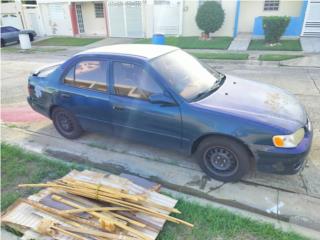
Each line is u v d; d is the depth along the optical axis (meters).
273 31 13.07
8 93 8.01
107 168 4.14
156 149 4.52
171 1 17.36
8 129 5.61
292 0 14.88
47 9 22.27
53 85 4.66
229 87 3.98
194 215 3.06
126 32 19.80
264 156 3.21
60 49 16.69
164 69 3.79
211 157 3.60
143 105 3.77
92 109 4.31
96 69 4.17
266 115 3.31
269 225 2.89
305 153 3.18
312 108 5.75
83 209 2.96
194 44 14.53
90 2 20.98
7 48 18.88
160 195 3.23
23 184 3.67
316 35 14.11
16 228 2.92
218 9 15.12
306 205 3.17
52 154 4.61
